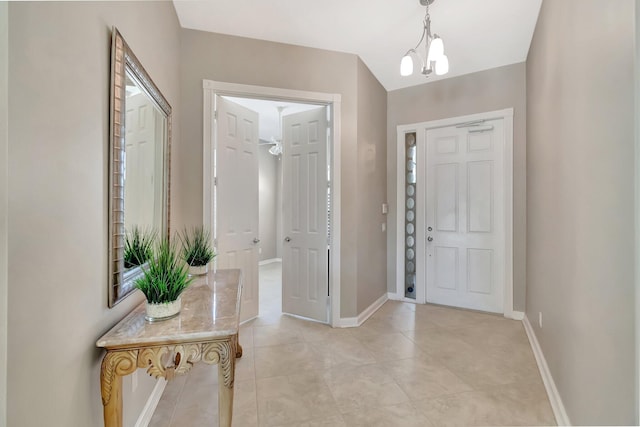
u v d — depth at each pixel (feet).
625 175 3.46
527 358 7.84
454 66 10.75
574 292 5.07
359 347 8.48
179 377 7.06
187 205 8.57
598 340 4.14
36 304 2.73
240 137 10.30
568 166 5.45
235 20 8.31
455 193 11.74
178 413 5.84
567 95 5.52
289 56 9.45
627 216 3.43
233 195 9.98
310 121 10.64
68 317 3.22
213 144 8.93
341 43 9.46
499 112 10.73
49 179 2.92
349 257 10.14
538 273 8.09
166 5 7.07
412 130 12.39
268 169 23.58
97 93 3.83
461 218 11.64
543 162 7.55
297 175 11.00
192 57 8.63
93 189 3.73
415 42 9.36
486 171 11.18
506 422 5.52
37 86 2.75
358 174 10.38
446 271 11.96
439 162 12.00
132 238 4.92
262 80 9.20
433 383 6.72
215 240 9.16
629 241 3.38
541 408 5.92
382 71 11.25
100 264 3.92
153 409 5.88
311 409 5.87
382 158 12.37
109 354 3.75
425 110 12.10
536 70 8.46
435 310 11.47
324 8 7.79
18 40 2.52
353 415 5.70
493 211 11.08
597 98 4.21
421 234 12.28
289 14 8.04
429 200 12.21
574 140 5.12
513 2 7.56
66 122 3.19
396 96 12.66
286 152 11.28
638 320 3.04
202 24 8.48
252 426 5.42
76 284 3.36
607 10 3.92
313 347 8.48
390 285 12.87
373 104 11.49
